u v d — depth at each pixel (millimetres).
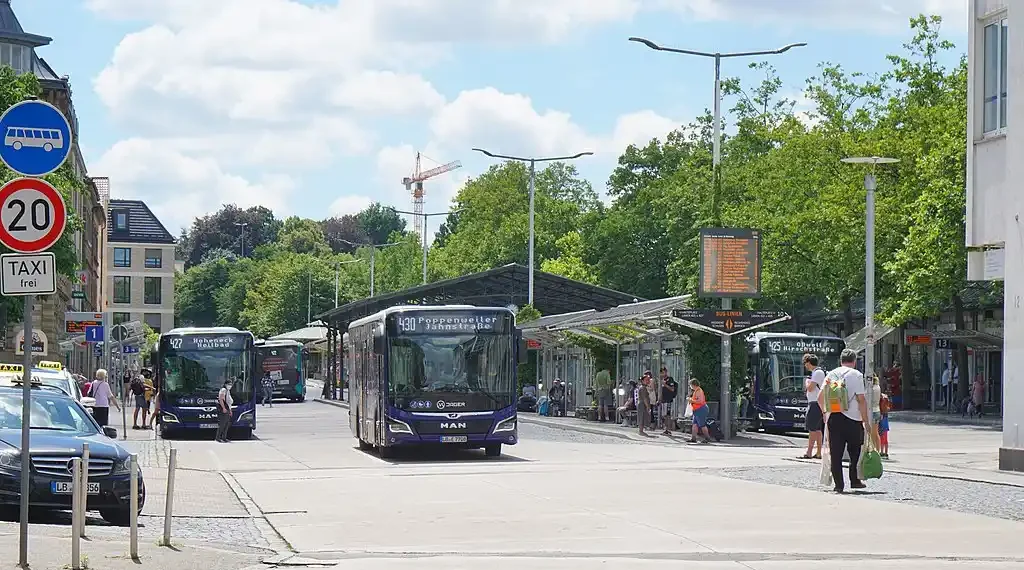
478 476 24859
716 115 43969
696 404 39531
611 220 96438
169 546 14164
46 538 14422
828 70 65062
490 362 31656
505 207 130375
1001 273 27016
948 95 58906
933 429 48719
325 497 20750
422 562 12977
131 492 13141
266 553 13938
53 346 67875
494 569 12398
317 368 159250
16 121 12352
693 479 23547
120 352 47406
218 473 26781
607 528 15820
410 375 31312
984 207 27281
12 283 12195
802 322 80000
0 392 18531
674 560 13000
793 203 63531
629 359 53125
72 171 41281
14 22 73125
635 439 41750
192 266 194500
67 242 40625
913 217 53938
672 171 100062
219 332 44156
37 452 16922
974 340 57938
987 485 22203
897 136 60156
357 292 147750
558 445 38094
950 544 14141
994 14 27094
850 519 16609
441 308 31781
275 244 191250
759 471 25812
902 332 67438
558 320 59344
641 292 94562
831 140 63562
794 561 12883
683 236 80625
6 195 12234
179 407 43344
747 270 40438
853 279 60375
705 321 39844
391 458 32406
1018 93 25812
